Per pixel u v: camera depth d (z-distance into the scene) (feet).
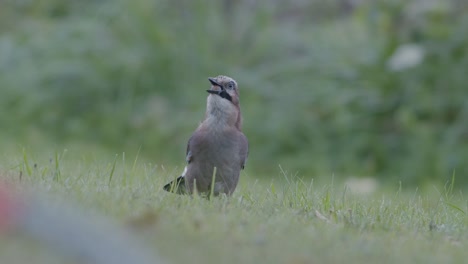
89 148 50.21
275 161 51.75
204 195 25.59
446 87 52.80
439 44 53.62
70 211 16.17
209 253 16.90
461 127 51.16
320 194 27.58
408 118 50.96
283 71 56.34
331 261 17.47
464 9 54.95
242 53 58.39
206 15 58.59
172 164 49.78
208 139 27.17
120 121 54.44
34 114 54.85
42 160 32.12
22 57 57.82
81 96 55.88
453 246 20.54
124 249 14.47
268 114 53.31
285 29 60.75
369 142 51.83
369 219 23.24
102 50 57.47
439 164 49.67
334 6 62.95
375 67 54.54
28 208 15.19
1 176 23.32
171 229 18.49
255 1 60.80
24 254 14.73
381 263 17.75
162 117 54.19
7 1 63.36
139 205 20.92
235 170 27.66
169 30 57.88
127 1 59.11
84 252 14.30
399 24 54.60
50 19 63.05
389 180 50.21
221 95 27.58
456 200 31.42
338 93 54.03
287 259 17.11
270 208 23.18
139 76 56.29
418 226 23.20
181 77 56.59
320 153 51.72
